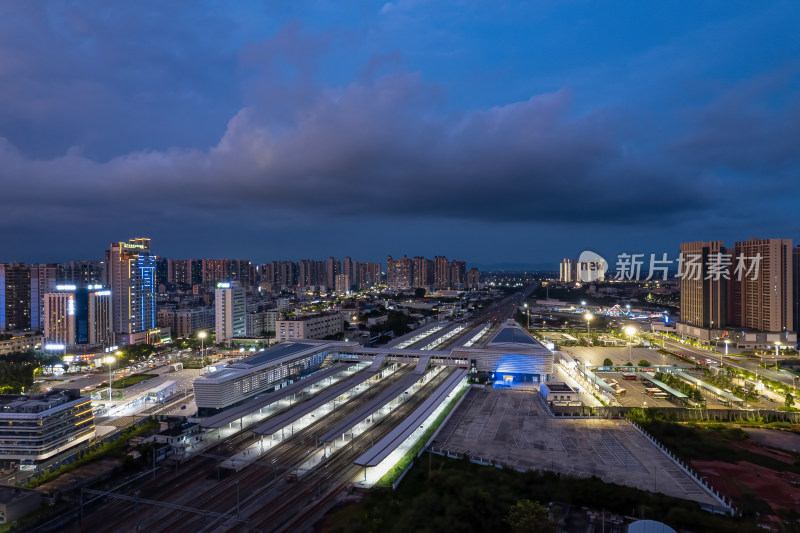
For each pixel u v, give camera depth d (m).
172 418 173.38
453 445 152.62
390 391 198.88
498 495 114.69
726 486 125.56
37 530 106.06
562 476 128.25
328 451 147.62
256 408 173.88
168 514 112.31
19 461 145.38
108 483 128.75
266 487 124.62
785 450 150.12
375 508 111.25
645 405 198.38
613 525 106.19
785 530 104.88
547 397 198.50
